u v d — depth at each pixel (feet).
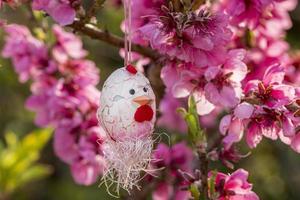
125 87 2.68
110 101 2.68
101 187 5.26
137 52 3.18
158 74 3.33
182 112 2.88
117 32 4.50
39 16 3.63
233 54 2.86
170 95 3.47
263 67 3.36
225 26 2.81
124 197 3.35
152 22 2.85
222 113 4.00
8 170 4.04
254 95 2.80
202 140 2.85
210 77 2.82
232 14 3.02
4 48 3.85
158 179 3.43
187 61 2.86
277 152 5.20
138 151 2.67
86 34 3.14
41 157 5.49
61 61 3.67
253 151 5.17
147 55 3.18
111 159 2.70
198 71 2.91
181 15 2.79
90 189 5.32
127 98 2.66
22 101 5.46
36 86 3.67
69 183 5.44
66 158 3.51
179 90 2.93
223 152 2.90
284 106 2.74
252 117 2.80
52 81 3.67
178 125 3.85
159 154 3.39
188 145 3.67
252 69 3.34
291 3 3.44
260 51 3.44
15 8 3.16
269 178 5.31
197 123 2.86
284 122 2.75
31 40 3.68
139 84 2.68
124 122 2.66
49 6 2.99
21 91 5.04
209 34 2.81
